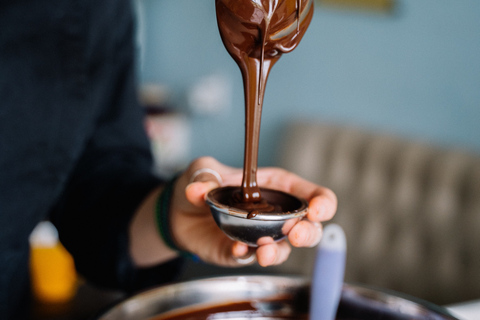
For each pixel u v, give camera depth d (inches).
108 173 25.9
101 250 24.1
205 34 69.0
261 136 66.6
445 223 42.1
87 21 24.5
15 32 22.9
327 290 19.0
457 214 41.4
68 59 24.1
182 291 19.3
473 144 47.7
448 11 47.8
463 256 40.8
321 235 16.8
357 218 49.0
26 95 23.3
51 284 28.2
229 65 66.8
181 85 74.1
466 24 46.6
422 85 51.1
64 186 26.4
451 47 48.1
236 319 19.8
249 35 16.1
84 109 25.0
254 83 16.5
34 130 23.6
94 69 25.3
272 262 16.0
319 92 60.0
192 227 20.4
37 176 24.0
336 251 18.9
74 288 29.5
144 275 24.8
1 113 23.0
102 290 29.6
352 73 56.6
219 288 19.8
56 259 28.3
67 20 23.8
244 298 20.0
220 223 16.2
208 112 70.6
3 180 23.3
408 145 46.6
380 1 52.6
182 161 72.0
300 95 61.9
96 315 17.3
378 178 47.8
